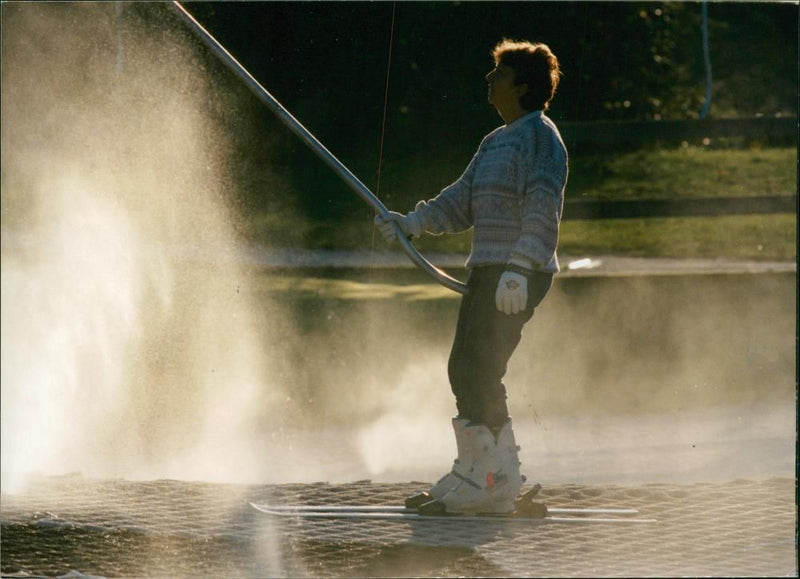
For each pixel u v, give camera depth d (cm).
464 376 1363
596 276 3008
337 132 2962
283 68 2684
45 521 1359
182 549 1247
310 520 1383
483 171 1355
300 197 3684
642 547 1256
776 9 5903
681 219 4638
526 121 1362
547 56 1377
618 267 3681
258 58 2655
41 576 1148
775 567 1166
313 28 2656
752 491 1530
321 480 2109
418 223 1397
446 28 3369
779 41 5959
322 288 3203
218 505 1455
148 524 1356
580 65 3672
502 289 1298
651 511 1424
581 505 1459
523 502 1397
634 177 5084
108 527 1341
